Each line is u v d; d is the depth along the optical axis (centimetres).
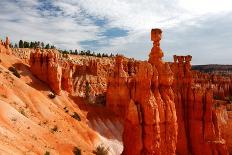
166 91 4238
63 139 6419
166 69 4269
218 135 6203
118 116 9312
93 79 15888
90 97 10606
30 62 9244
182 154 6053
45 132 6012
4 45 9869
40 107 7281
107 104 9544
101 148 7200
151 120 3891
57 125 7025
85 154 6450
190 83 6356
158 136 3938
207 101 6175
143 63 4041
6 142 4262
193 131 6188
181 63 6406
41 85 8775
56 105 8225
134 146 3900
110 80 9594
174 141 4181
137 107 3944
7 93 6725
